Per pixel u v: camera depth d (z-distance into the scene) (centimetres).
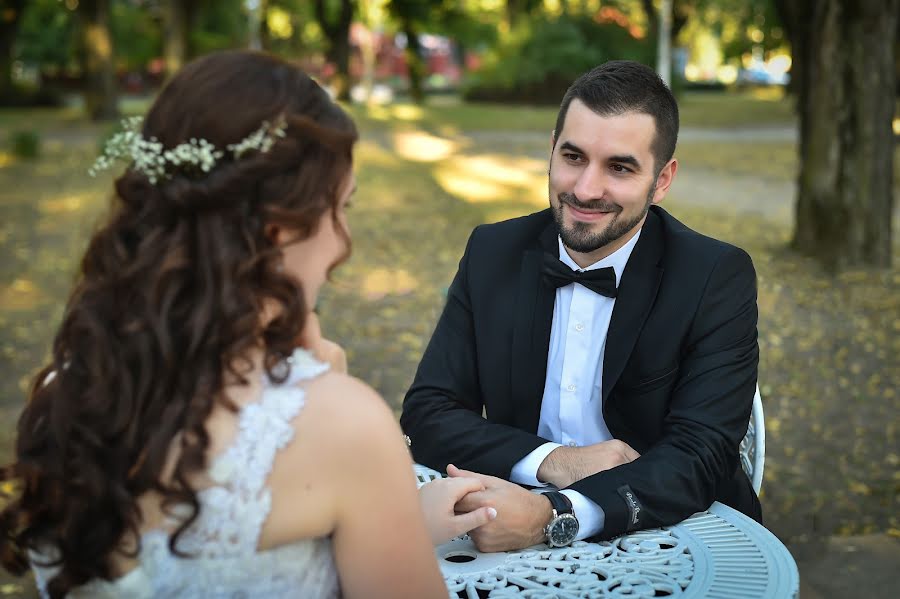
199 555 110
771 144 2155
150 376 109
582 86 208
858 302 798
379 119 2683
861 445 507
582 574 168
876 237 907
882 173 905
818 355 664
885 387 599
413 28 3662
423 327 750
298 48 4672
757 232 1097
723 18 3975
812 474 470
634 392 221
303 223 113
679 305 218
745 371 217
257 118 113
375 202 1331
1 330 724
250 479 109
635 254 226
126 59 3850
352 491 113
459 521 175
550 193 219
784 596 158
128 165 117
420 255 1008
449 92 4938
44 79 4200
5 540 120
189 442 108
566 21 3481
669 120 208
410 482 116
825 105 905
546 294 231
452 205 1313
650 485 190
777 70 6388
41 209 1239
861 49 883
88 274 116
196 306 110
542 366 230
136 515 110
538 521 180
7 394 578
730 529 188
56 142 2048
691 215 1228
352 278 905
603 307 226
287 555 113
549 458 210
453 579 167
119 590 113
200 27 3494
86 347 111
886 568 335
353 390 116
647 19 3444
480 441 218
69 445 111
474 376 240
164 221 112
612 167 206
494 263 240
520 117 2852
